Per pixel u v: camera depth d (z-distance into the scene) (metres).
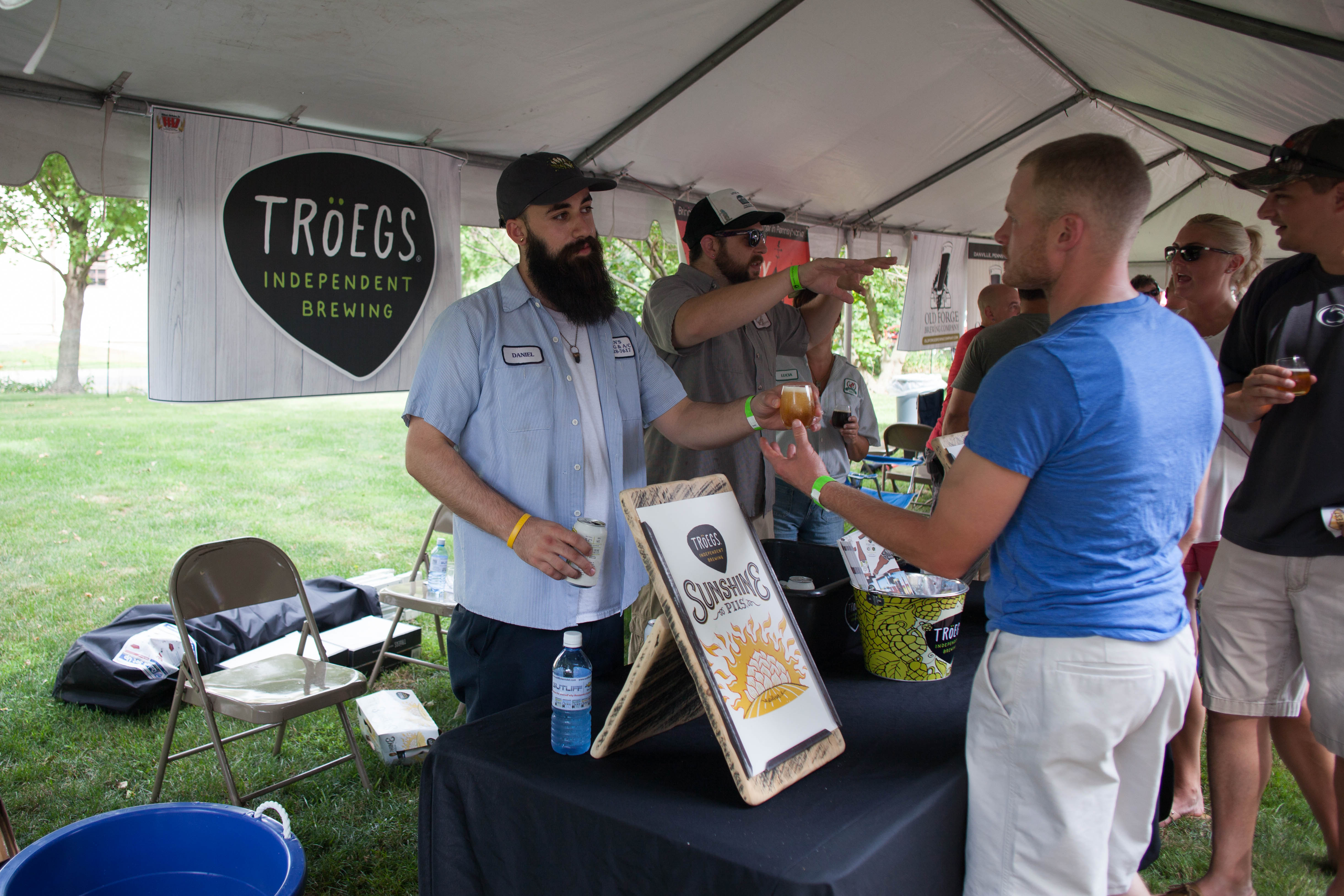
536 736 1.48
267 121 3.08
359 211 3.29
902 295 15.42
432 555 3.84
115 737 3.28
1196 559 2.69
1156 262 8.46
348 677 2.91
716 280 2.88
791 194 5.38
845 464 3.70
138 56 2.57
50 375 18.44
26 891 1.56
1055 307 1.35
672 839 1.16
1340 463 1.84
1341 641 1.86
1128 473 1.22
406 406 1.87
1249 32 3.00
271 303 3.08
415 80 3.06
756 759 1.27
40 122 2.62
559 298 1.94
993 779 1.34
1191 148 5.67
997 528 1.26
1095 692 1.25
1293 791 2.86
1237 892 2.09
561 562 1.66
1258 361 2.09
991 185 6.18
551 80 3.30
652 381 2.15
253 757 3.14
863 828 1.18
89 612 4.84
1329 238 1.88
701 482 1.51
